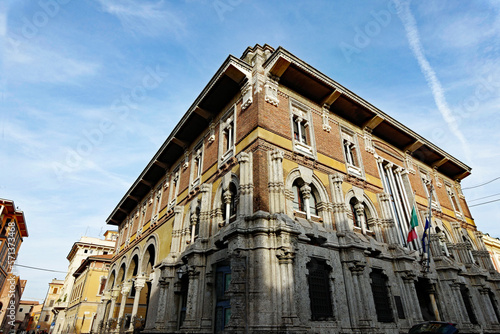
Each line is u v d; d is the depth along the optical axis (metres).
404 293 15.04
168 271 16.80
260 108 14.37
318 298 11.89
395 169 21.14
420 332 11.20
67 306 46.62
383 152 20.89
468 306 19.02
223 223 14.47
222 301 12.83
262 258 10.79
